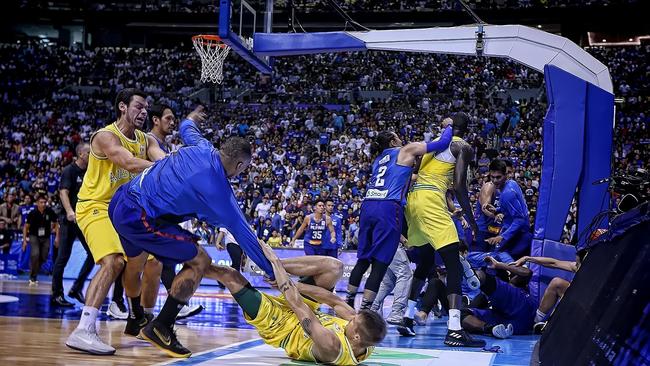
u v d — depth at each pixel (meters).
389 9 33.72
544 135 7.36
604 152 7.26
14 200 16.23
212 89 29.98
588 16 32.25
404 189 5.78
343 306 4.19
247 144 3.79
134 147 4.81
